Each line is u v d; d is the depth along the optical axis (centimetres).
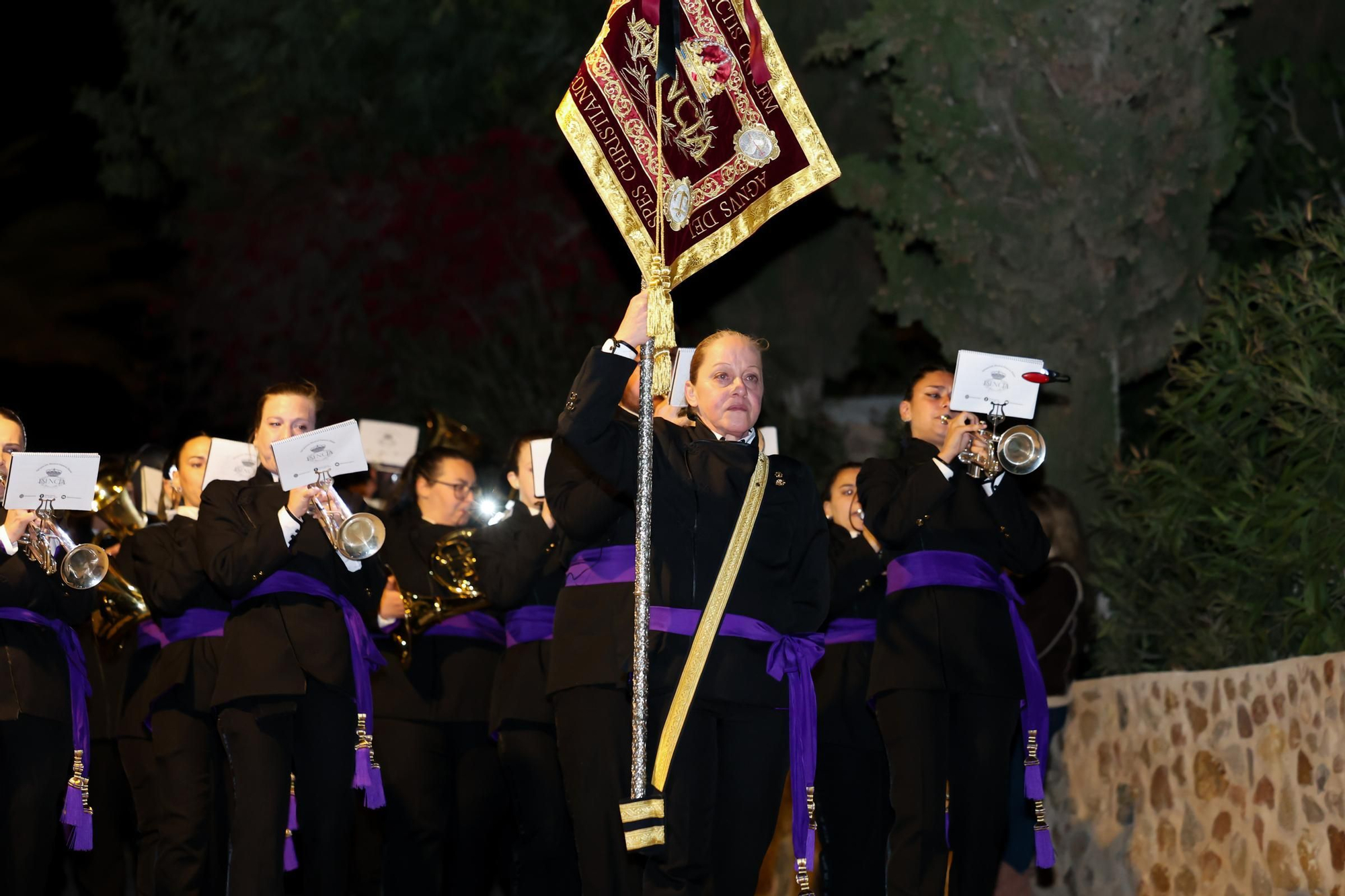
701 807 1686
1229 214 3556
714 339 1809
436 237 4844
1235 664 2434
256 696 2002
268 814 1995
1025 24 2938
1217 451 2541
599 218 4822
